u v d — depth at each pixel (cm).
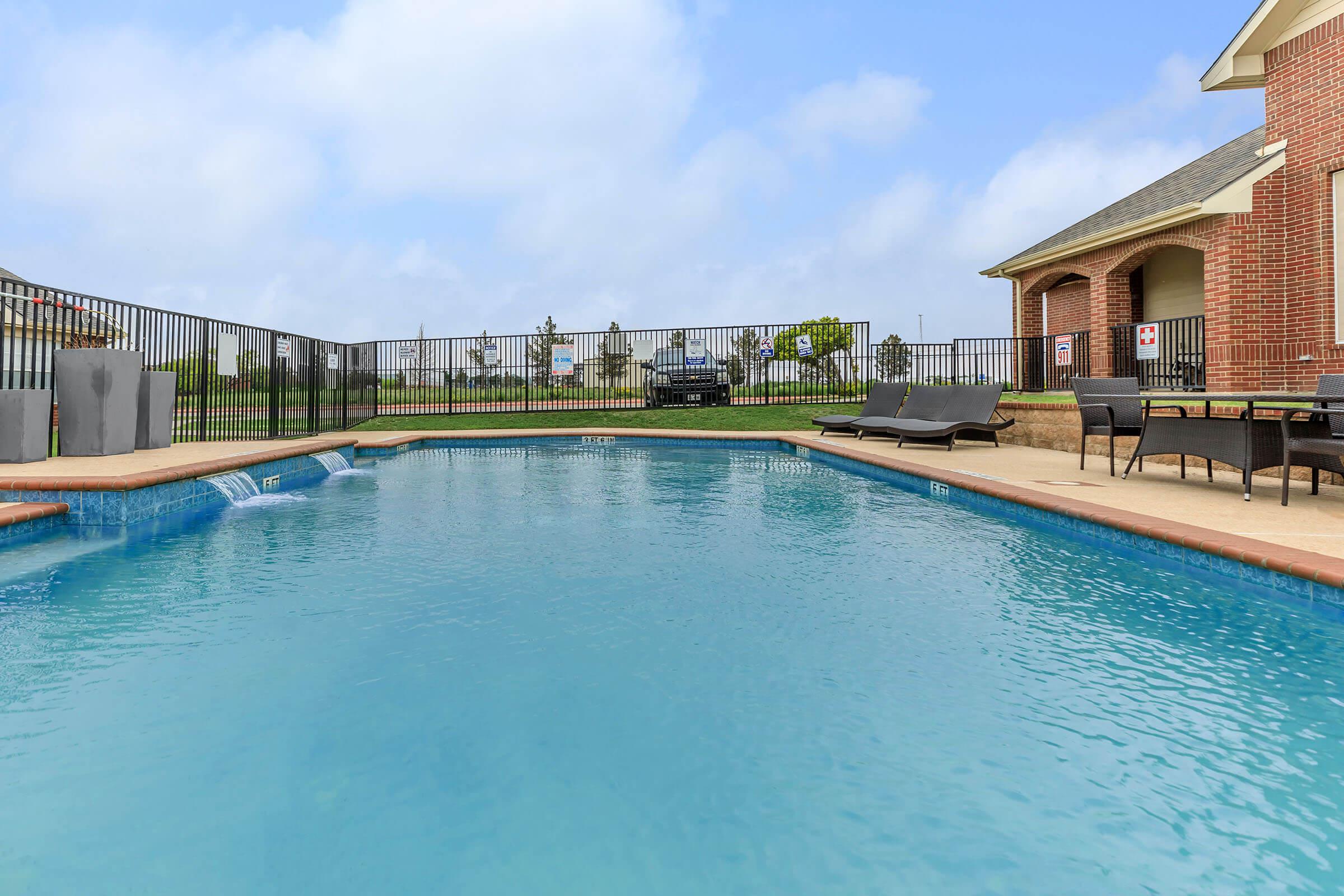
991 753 181
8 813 153
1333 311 777
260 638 269
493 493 676
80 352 666
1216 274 873
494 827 149
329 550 426
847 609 305
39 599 323
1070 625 284
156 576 363
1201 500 502
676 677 231
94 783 165
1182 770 173
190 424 945
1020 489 555
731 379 1703
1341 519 423
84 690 220
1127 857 139
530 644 262
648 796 161
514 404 1773
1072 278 1403
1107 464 760
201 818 152
